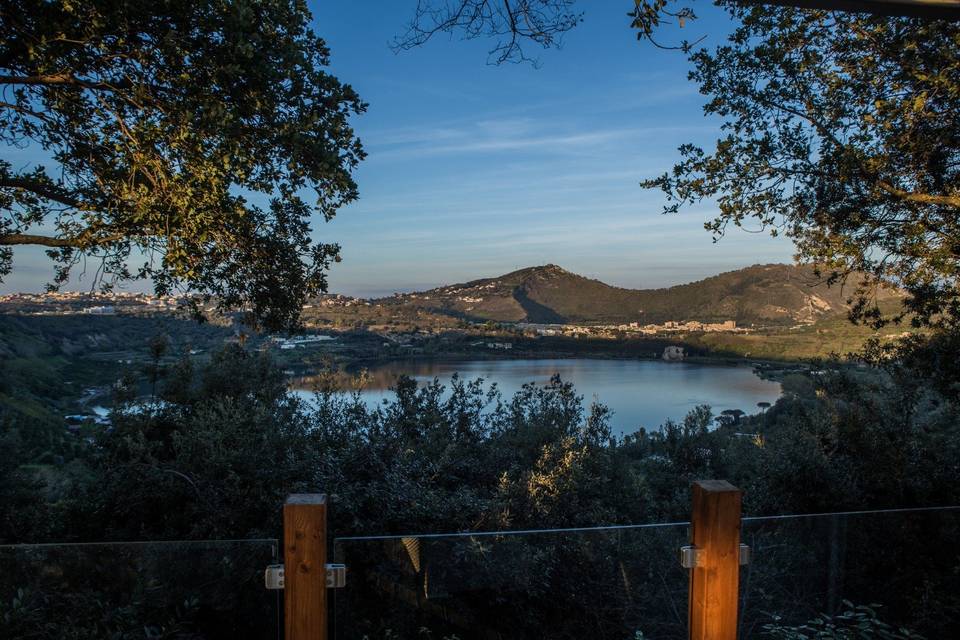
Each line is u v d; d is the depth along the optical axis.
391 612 1.87
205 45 3.48
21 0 3.27
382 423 4.91
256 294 4.58
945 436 5.12
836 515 2.25
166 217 3.40
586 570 2.06
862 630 2.14
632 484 4.82
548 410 5.48
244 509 3.94
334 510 3.51
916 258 4.84
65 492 5.06
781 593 2.18
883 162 4.43
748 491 5.00
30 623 1.82
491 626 1.97
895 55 4.27
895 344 5.14
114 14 3.22
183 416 5.53
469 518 3.71
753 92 5.07
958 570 2.30
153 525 4.29
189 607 1.85
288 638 1.68
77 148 4.08
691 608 1.87
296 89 3.92
